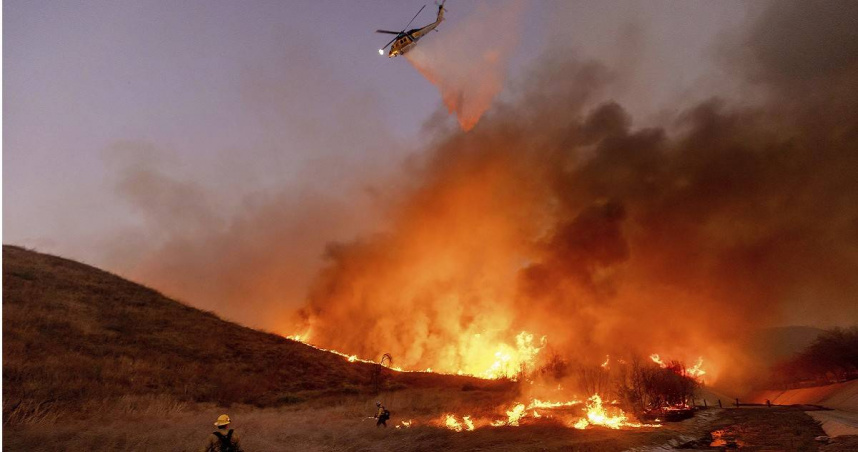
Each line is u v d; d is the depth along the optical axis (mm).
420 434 14484
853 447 11539
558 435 14273
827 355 42375
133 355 22609
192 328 30016
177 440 11836
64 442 10953
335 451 12398
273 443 12562
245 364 27391
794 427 16922
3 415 12484
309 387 27391
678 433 15312
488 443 13055
